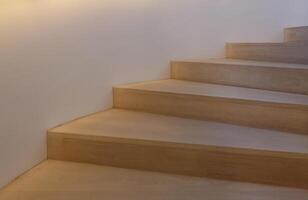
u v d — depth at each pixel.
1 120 1.45
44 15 1.67
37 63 1.65
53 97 1.77
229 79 2.24
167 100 2.02
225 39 3.00
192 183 1.47
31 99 1.62
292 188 1.41
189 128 1.76
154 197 1.35
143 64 2.44
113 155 1.64
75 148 1.70
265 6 3.18
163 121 1.90
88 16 1.98
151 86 2.22
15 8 1.49
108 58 2.17
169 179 1.51
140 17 2.37
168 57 2.62
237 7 3.03
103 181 1.50
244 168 1.46
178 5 2.64
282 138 1.59
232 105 1.82
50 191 1.42
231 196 1.35
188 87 2.18
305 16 3.26
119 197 1.35
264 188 1.41
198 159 1.52
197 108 1.93
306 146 1.47
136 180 1.50
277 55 2.46
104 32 2.12
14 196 1.38
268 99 1.77
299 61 2.34
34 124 1.65
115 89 2.21
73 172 1.59
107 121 1.91
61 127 1.79
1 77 1.43
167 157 1.56
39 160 1.70
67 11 1.83
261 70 2.07
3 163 1.47
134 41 2.35
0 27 1.41
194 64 2.43
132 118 1.97
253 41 3.16
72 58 1.89
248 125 1.80
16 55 1.51
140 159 1.60
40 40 1.66
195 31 2.79
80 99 1.98
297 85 1.95
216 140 1.56
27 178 1.54
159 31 2.52
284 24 3.26
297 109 1.66
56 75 1.79
